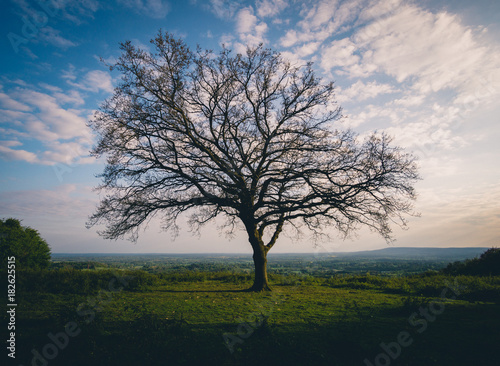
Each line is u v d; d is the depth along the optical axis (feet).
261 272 54.13
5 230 107.86
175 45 48.75
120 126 47.70
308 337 22.09
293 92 55.88
